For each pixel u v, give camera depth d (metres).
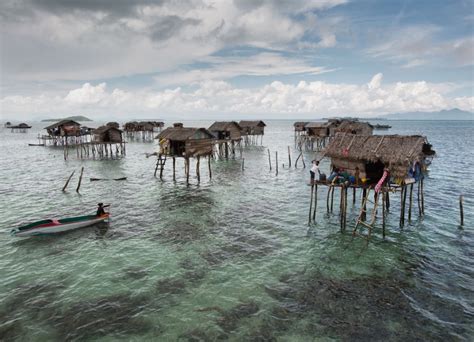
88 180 38.84
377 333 11.52
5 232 21.39
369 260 17.19
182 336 11.38
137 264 16.86
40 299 13.62
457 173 41.00
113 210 26.36
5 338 11.26
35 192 32.47
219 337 11.31
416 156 18.77
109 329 11.74
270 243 19.53
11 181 38.16
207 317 12.41
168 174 43.22
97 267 16.52
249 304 13.25
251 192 32.50
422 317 12.39
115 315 12.55
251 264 16.80
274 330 11.69
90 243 19.64
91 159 59.00
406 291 14.18
